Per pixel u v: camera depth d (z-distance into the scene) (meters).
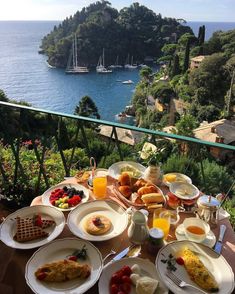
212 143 1.97
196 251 1.34
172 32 81.75
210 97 31.17
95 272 1.23
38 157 2.78
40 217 1.54
